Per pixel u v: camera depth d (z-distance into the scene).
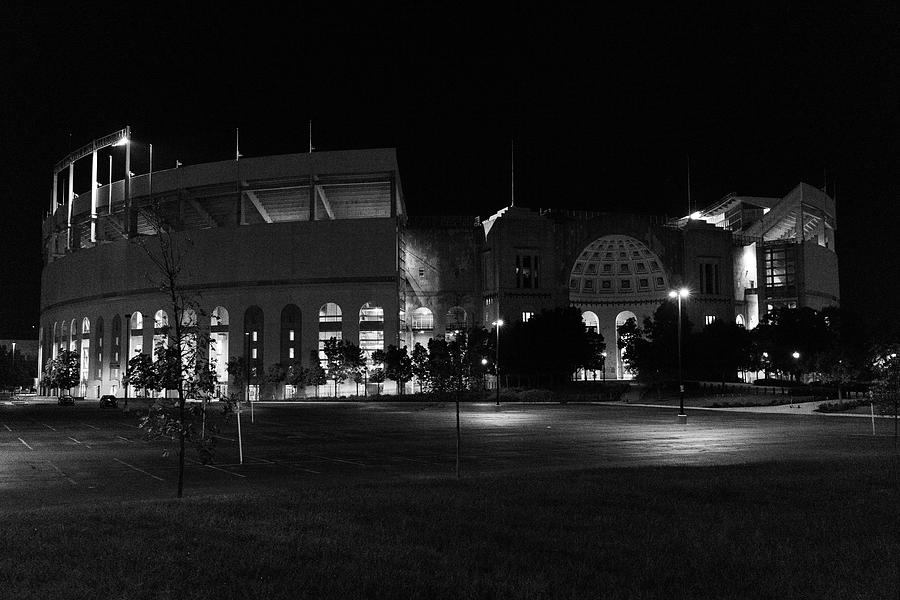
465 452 29.39
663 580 8.95
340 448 31.91
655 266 120.81
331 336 108.62
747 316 119.44
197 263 112.69
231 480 21.58
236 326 110.38
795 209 124.25
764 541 10.88
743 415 55.09
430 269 115.94
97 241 130.75
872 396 30.64
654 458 26.20
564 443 32.91
